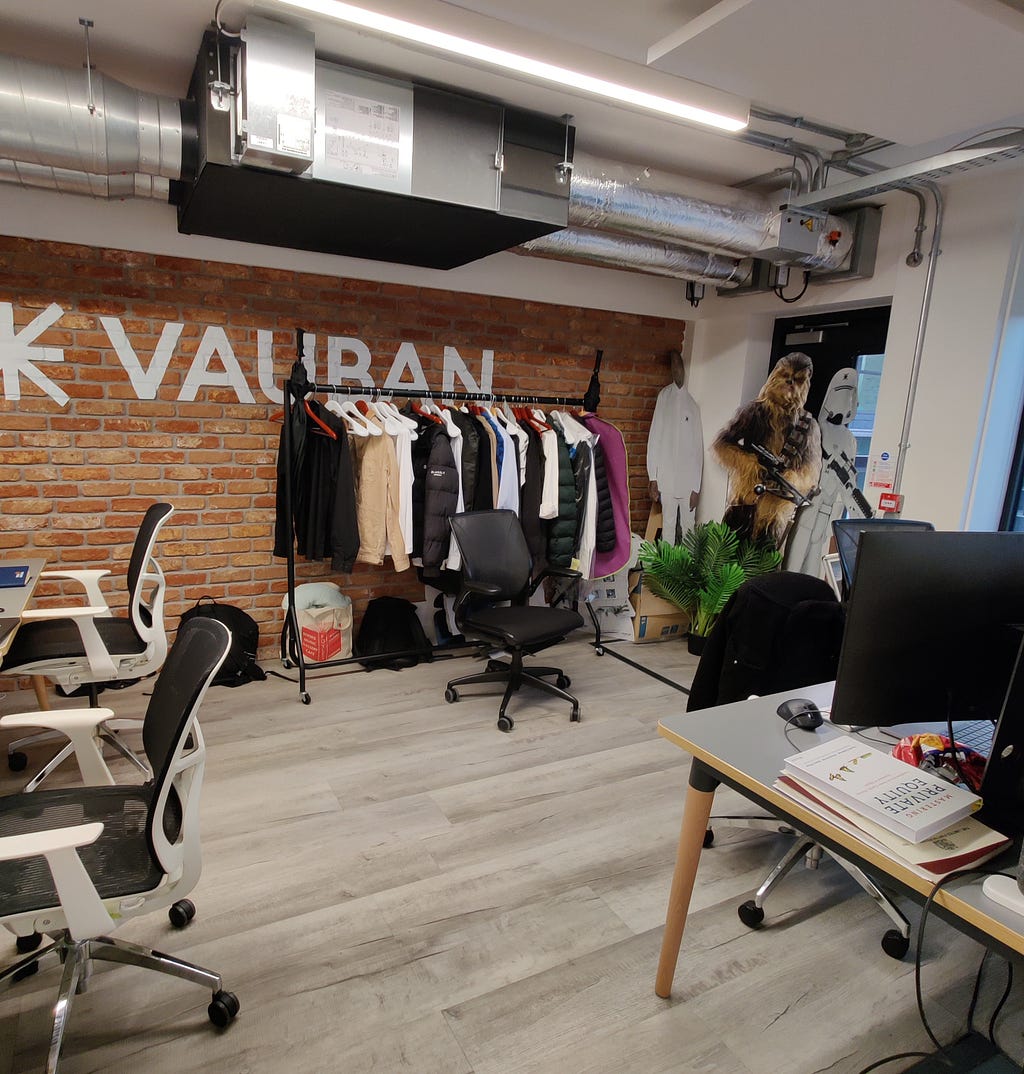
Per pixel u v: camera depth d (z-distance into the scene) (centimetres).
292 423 327
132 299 316
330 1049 153
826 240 340
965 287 315
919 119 230
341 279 360
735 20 176
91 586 277
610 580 444
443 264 360
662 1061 154
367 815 241
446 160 249
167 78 257
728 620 220
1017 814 117
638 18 214
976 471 320
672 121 272
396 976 174
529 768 278
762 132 284
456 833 233
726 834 241
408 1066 150
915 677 124
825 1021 167
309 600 365
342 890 204
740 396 443
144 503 334
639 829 241
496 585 324
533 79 239
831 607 206
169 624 349
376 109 234
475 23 192
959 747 141
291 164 219
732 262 386
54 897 131
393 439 341
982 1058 158
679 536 464
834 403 402
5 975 157
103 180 256
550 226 280
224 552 356
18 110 213
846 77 204
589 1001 169
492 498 374
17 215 286
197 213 268
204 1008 163
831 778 125
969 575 121
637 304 441
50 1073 134
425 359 390
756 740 151
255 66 207
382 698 337
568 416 412
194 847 148
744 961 185
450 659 393
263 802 246
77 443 316
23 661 236
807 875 222
